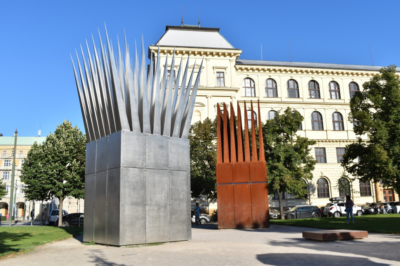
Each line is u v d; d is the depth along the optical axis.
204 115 42.62
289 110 34.03
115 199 11.92
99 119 13.77
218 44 45.06
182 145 13.86
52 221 32.88
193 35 45.34
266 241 12.80
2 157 69.88
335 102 49.78
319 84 50.34
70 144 33.06
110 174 12.38
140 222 12.02
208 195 34.44
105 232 12.26
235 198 20.52
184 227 13.30
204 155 31.67
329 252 9.59
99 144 13.36
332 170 47.12
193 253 9.99
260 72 48.88
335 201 42.00
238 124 21.62
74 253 10.37
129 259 9.09
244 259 8.80
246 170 20.73
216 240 13.48
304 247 10.78
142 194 12.23
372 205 37.88
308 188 45.62
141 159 12.42
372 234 14.03
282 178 30.53
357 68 51.88
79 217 31.27
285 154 32.00
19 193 67.69
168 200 12.95
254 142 21.11
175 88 14.19
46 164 31.80
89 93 14.43
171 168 13.27
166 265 8.12
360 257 8.63
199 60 43.91
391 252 9.30
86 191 13.78
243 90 48.25
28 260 9.20
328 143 48.25
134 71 13.34
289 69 49.22
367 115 28.00
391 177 26.81
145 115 12.80
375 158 26.70
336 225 18.56
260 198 20.27
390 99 28.36
